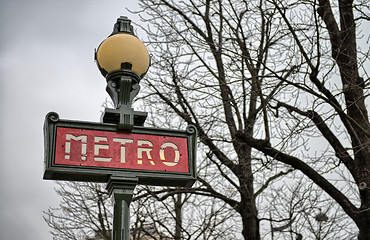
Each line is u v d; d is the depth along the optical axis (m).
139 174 3.88
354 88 8.38
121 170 3.85
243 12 11.31
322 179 8.75
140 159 3.93
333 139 8.91
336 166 8.79
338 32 9.35
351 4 9.39
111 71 4.28
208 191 11.89
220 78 11.29
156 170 3.93
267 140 9.35
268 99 9.61
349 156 8.81
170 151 4.03
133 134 4.00
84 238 15.39
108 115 4.05
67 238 15.27
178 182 4.04
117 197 3.77
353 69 9.08
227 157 12.04
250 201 11.25
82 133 3.89
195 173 4.03
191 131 4.14
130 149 3.94
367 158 8.52
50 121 3.85
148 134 4.04
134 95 4.20
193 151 4.09
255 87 10.86
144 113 4.12
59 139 3.82
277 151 9.29
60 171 3.71
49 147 3.77
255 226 11.09
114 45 4.31
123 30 4.57
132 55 4.30
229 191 13.25
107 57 4.29
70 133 3.86
